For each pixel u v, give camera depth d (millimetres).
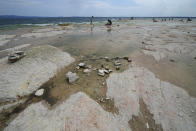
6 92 4543
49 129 3305
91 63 7621
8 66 6133
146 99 4617
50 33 18688
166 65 7641
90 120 3592
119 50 10484
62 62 7309
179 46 11664
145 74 6406
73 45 11859
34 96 4605
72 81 5441
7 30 21797
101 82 5539
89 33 19844
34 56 7133
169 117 3891
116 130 3389
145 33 19828
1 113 3834
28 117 3686
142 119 3816
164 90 5137
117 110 4066
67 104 4160
